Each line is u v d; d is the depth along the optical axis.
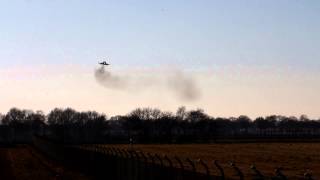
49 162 84.75
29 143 188.38
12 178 57.38
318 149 105.94
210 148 115.00
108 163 47.88
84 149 62.00
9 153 116.88
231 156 81.19
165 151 101.25
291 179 34.16
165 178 31.34
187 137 175.88
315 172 48.06
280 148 111.62
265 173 43.56
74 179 54.41
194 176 27.56
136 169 37.00
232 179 25.31
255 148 112.88
